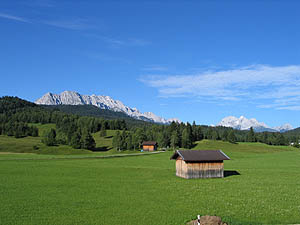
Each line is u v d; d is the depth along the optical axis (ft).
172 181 186.09
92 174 212.23
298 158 377.71
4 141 594.24
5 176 196.03
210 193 146.30
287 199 133.49
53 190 150.82
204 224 92.58
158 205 121.19
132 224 96.68
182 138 583.17
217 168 205.98
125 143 560.61
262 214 108.27
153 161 331.36
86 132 553.23
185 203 124.88
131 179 191.93
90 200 129.39
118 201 127.85
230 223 96.84
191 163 201.36
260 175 217.56
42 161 303.27
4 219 101.60
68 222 98.63
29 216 105.29
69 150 469.98
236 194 143.95
